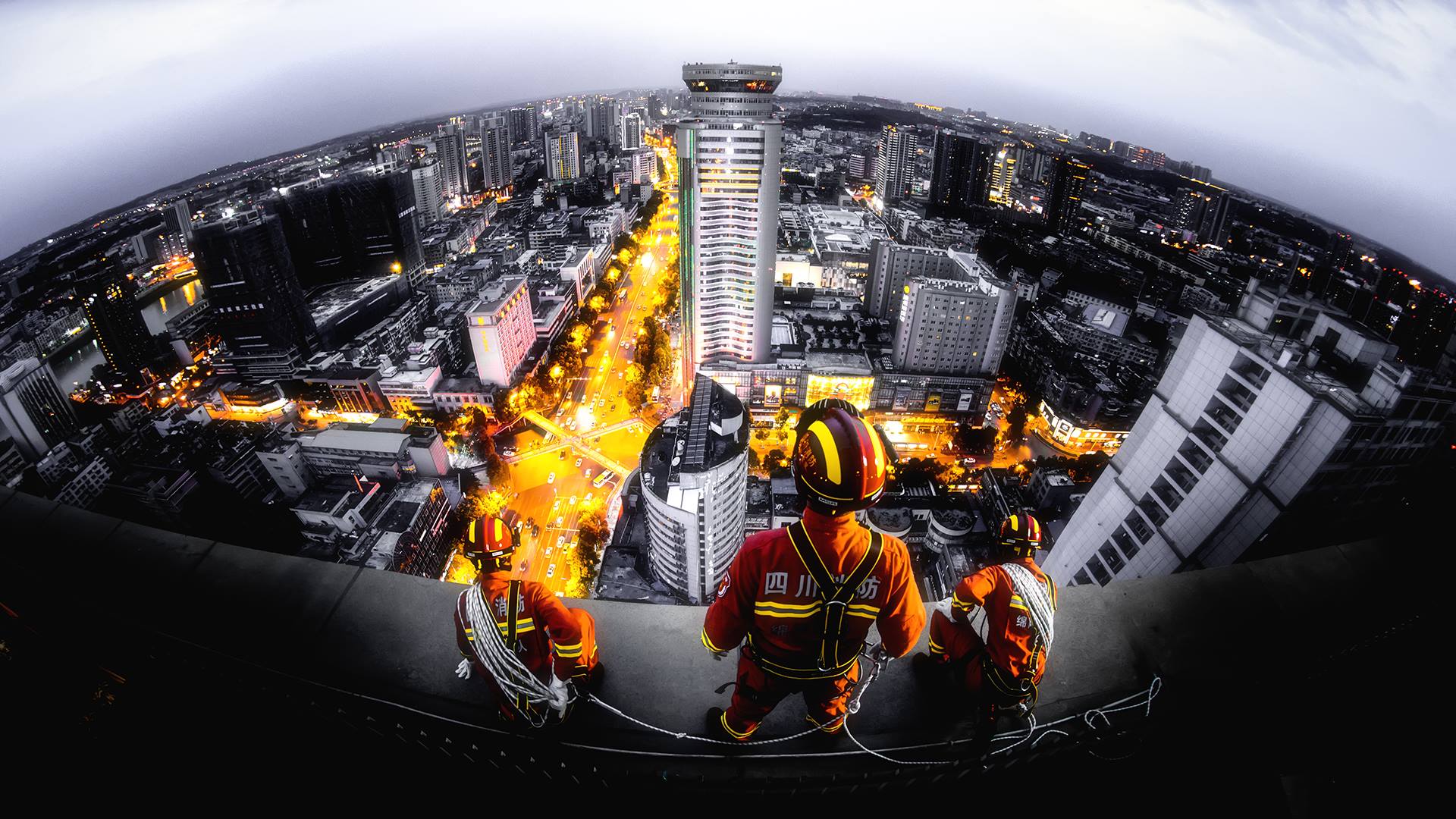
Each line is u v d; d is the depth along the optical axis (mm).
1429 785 6055
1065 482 79188
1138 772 6254
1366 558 8273
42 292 195250
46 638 7027
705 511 57938
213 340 155875
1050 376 119438
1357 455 20594
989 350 109562
